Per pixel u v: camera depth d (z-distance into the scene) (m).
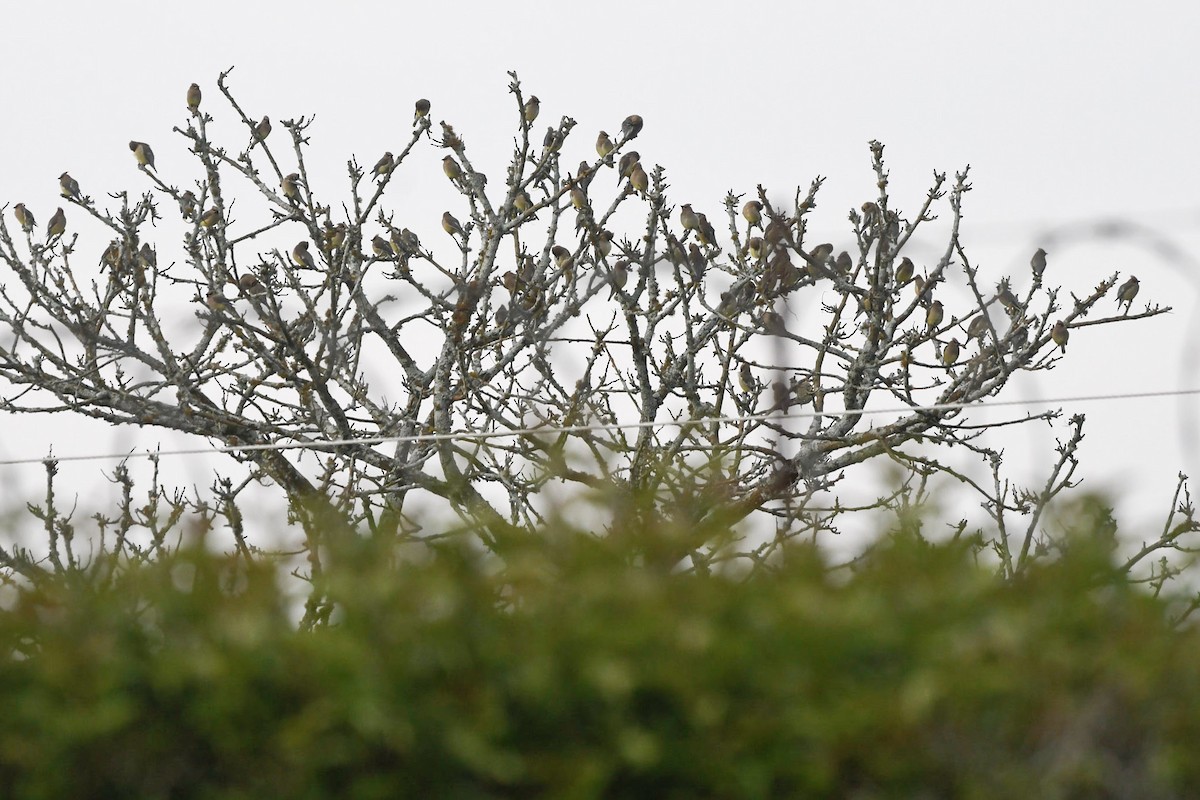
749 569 14.07
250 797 13.10
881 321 31.95
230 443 33.75
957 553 13.77
